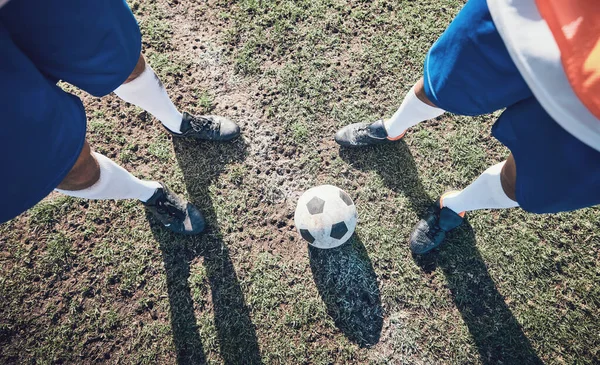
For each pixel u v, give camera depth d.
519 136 1.54
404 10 3.18
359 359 2.46
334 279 2.60
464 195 2.25
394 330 2.50
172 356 2.47
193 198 2.77
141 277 2.61
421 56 3.08
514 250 2.64
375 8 3.18
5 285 2.56
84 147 1.74
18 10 1.20
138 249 2.66
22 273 2.59
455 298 2.56
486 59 1.46
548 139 1.42
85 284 2.59
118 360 2.46
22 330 2.50
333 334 2.50
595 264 2.60
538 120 1.43
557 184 1.47
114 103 2.97
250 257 2.64
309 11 3.17
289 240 2.68
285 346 2.47
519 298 2.55
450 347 2.47
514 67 1.39
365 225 2.70
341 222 2.33
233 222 2.71
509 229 2.69
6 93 1.21
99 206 2.73
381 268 2.62
